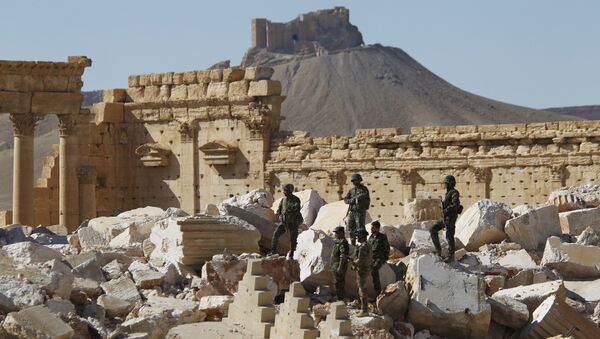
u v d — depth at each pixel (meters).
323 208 109.56
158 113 171.75
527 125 150.12
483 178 151.00
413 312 76.38
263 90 164.25
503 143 151.38
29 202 156.00
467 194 152.12
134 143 173.62
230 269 80.75
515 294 80.62
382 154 156.50
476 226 95.94
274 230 92.31
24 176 155.62
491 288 83.06
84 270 80.94
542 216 96.31
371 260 75.44
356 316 74.56
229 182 166.50
